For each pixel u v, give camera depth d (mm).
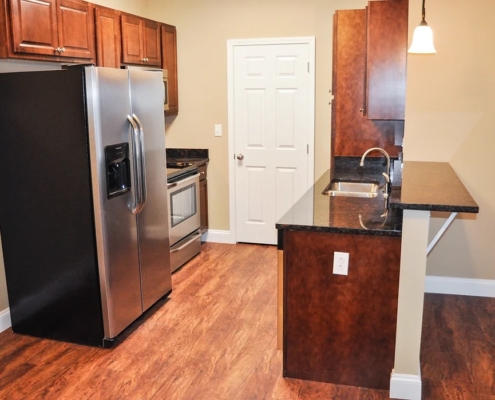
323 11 4645
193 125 5191
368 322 2568
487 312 3572
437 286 3928
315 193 3363
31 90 2928
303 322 2658
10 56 2914
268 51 4844
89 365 2914
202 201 5129
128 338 3230
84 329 3137
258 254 4922
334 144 4137
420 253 2420
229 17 4887
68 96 2857
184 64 5086
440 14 3549
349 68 3945
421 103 3709
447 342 3127
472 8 3512
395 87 3377
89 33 3592
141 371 2844
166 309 3652
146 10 5016
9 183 3102
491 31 3520
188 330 3328
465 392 2602
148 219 3463
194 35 5004
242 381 2725
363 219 2629
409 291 2467
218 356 2992
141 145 3180
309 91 4809
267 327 3365
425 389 2629
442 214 3807
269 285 4105
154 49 4562
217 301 3789
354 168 4129
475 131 3674
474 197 3758
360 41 3867
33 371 2852
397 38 3318
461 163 3736
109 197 3000
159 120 3520
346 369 2656
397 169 3426
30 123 2969
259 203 5164
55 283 3141
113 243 3070
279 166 5035
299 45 4754
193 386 2688
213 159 5199
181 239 4574
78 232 3012
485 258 3830
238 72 4965
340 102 4035
